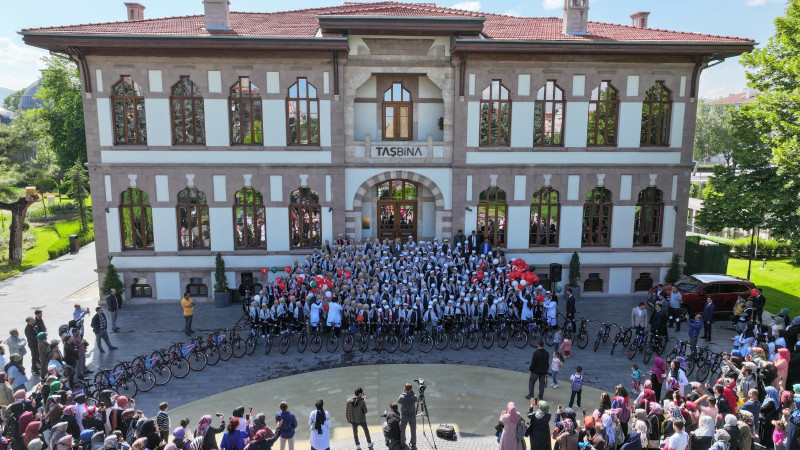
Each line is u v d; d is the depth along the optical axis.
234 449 10.89
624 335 20.03
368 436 13.37
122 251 25.81
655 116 26.70
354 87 25.80
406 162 26.50
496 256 25.25
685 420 11.99
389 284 21.30
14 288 29.22
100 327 19.66
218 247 26.27
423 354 19.94
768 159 26.09
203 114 25.28
